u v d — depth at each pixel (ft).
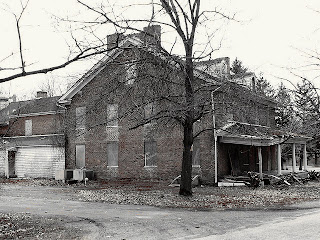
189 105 60.49
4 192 83.71
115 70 64.64
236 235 34.45
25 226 41.27
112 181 106.83
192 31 62.64
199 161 95.81
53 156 123.54
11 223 43.06
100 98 62.90
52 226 41.29
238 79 92.17
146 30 57.77
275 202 63.00
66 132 114.83
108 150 111.55
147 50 58.13
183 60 62.64
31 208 58.08
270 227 38.37
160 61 59.36
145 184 96.94
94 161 113.19
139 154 106.32
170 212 52.95
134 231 38.14
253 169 109.29
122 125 109.09
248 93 69.00
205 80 72.79
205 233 36.42
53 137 125.08
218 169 95.61
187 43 61.26
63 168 121.19
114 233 37.19
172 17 61.00
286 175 101.09
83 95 112.37
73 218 47.24
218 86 66.95
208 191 80.23
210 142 94.68
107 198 70.23
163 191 80.43
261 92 80.89
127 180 107.14
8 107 156.66
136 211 54.19
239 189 84.79
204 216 48.39
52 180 115.24
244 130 91.30
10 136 142.20
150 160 104.99
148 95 63.16
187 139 70.08
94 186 95.66
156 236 35.47
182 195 70.54
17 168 130.31
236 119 92.07
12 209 56.90
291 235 33.50
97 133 112.57
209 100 64.90
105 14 42.34
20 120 141.18
